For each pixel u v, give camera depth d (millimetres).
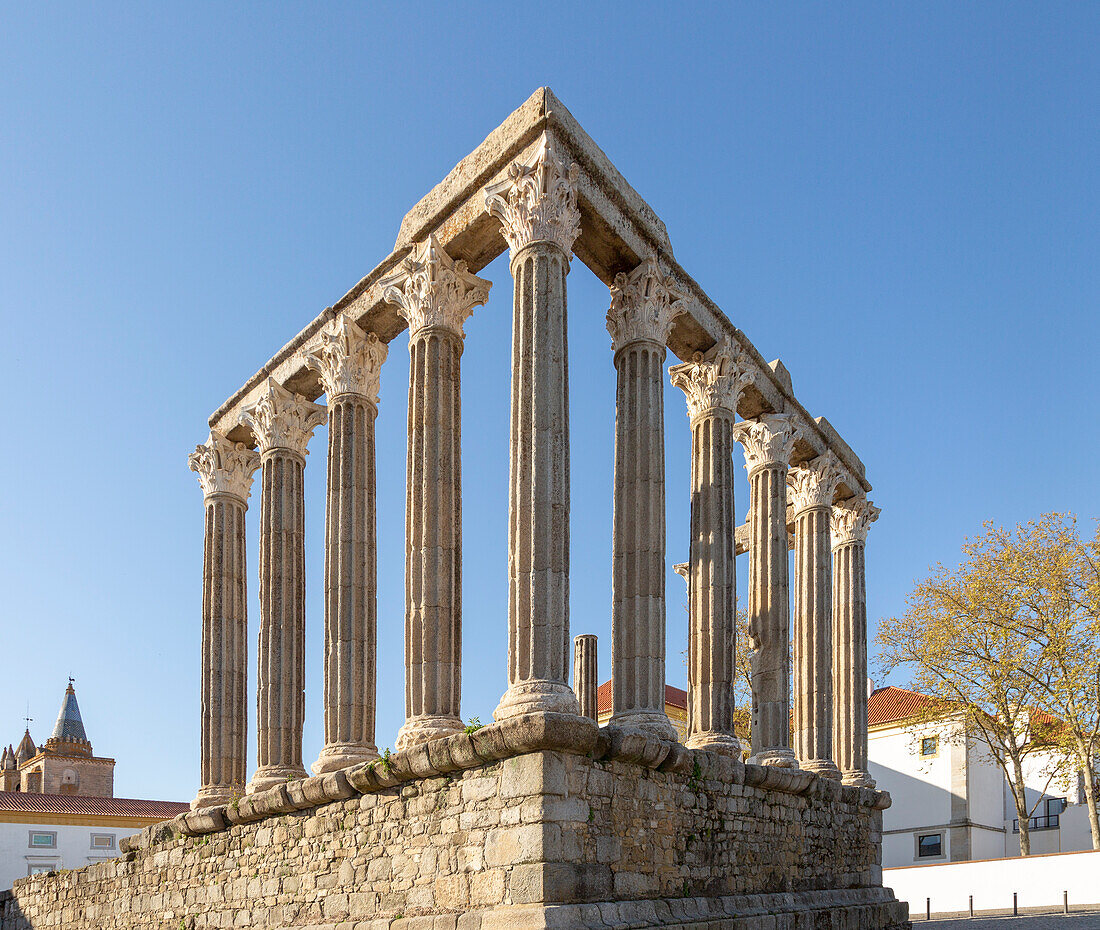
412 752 16922
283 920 19609
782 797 21828
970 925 32375
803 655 26828
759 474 25781
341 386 22578
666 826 17469
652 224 21219
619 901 15773
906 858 52312
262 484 24922
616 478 19969
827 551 27719
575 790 15531
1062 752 43000
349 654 20828
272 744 22906
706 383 23500
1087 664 40031
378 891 17516
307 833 19578
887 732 54969
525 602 16609
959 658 43375
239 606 26547
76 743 76812
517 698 16156
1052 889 38375
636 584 19062
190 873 22984
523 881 14836
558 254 18156
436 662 18453
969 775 51344
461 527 19531
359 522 21719
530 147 18984
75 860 56188
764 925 18875
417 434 19641
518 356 17688
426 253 20484
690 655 22094
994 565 43344
